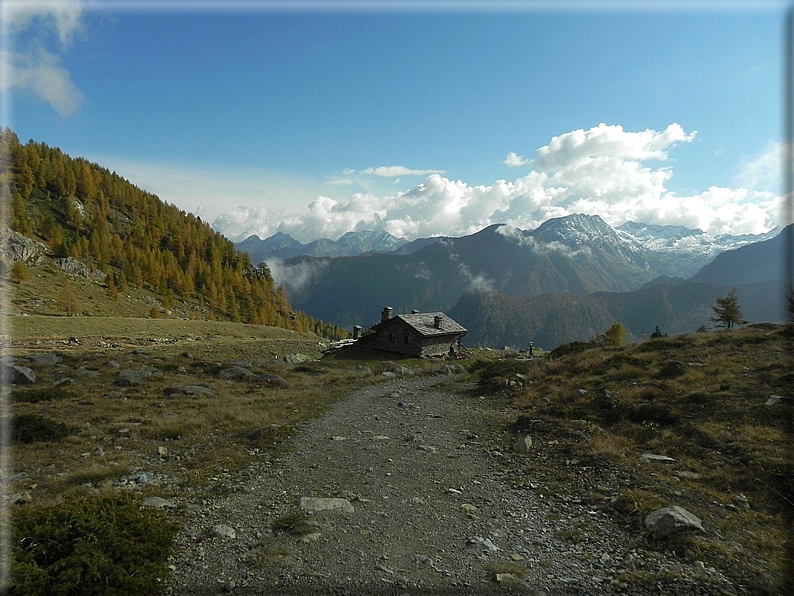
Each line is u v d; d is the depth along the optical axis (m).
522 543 8.23
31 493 10.15
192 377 31.41
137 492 10.25
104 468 12.02
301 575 6.94
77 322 80.62
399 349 56.88
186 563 7.18
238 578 6.80
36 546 6.11
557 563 7.48
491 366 31.75
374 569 7.21
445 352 58.22
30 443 14.62
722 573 6.82
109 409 20.30
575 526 8.88
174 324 100.31
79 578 5.75
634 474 11.06
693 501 9.29
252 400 24.02
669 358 22.83
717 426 13.09
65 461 12.90
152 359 40.25
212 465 12.68
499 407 21.58
